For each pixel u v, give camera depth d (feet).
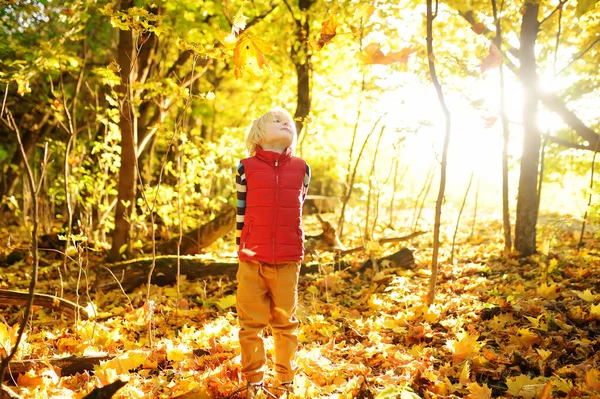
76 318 13.75
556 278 17.34
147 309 13.07
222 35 8.38
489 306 14.44
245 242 9.29
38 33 29.71
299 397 9.42
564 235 27.73
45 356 10.59
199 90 37.24
